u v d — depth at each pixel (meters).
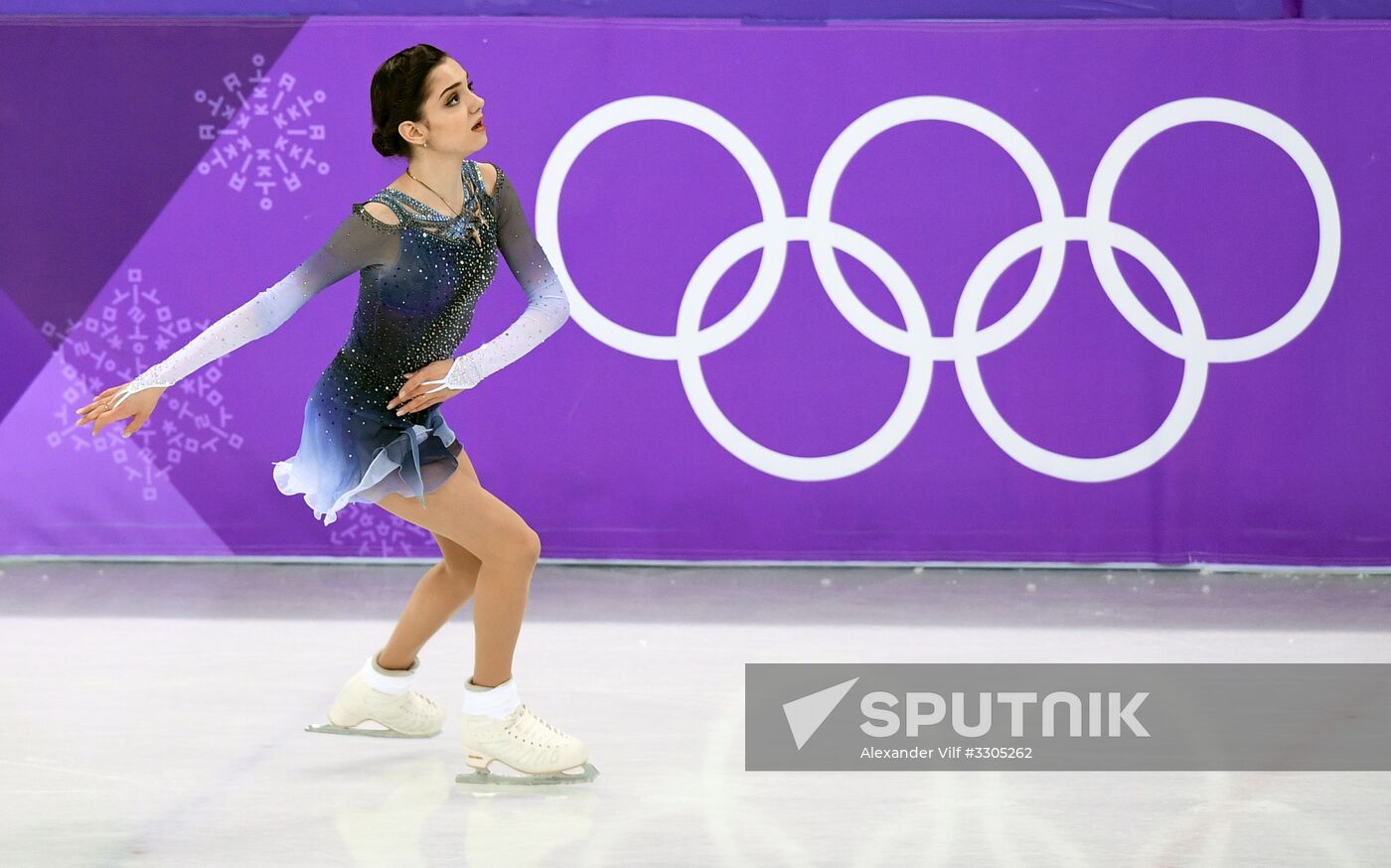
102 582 19.94
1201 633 17.47
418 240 11.41
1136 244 20.78
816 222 20.88
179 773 12.09
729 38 20.72
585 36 20.72
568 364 21.03
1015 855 10.26
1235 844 10.50
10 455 21.03
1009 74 20.70
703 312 20.95
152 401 11.20
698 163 20.84
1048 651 16.56
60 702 14.22
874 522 21.19
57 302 20.84
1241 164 20.70
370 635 17.14
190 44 20.64
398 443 11.52
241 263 20.86
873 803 11.41
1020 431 21.03
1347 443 20.88
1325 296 20.78
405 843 10.44
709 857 10.19
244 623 17.70
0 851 10.23
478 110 11.52
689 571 21.05
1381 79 20.55
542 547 21.27
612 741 13.07
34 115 20.67
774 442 21.11
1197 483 21.02
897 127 20.78
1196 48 20.61
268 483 21.17
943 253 20.88
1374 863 10.12
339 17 20.61
